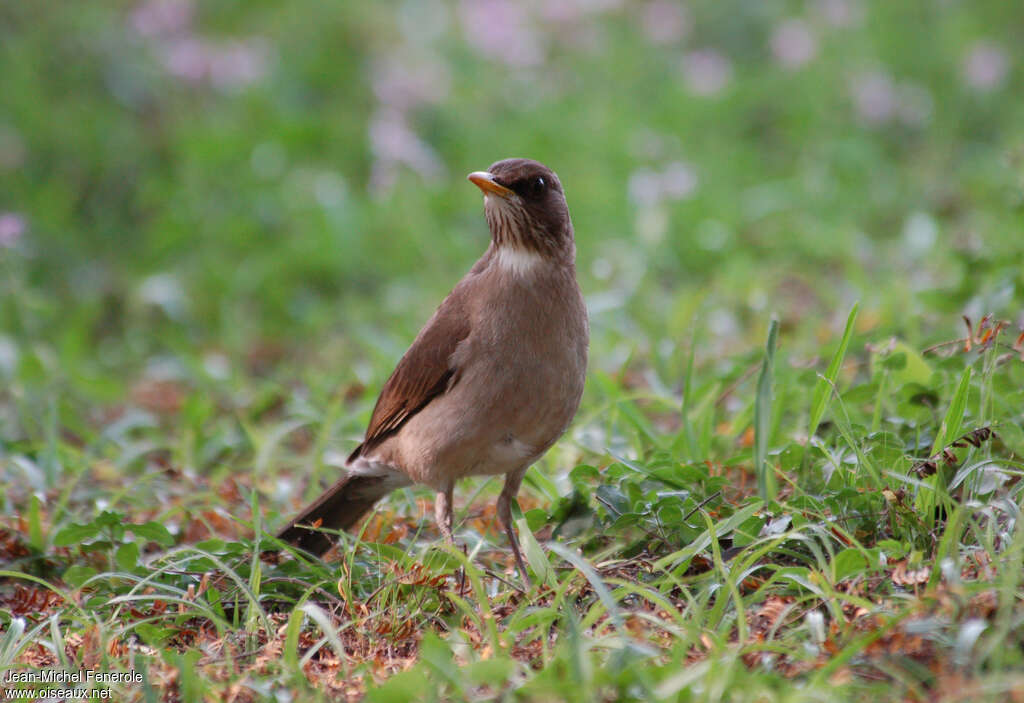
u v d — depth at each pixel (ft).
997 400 28.30
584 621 21.58
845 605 22.36
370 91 74.28
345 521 31.19
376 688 19.94
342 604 25.85
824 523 24.84
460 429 27.96
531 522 28.27
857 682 19.53
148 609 26.84
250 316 58.34
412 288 57.31
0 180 66.23
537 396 27.71
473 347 27.66
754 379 36.32
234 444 38.93
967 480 25.00
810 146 69.46
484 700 19.85
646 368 43.47
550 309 27.48
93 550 29.99
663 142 68.28
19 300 51.08
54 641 23.56
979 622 19.40
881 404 29.99
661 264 55.88
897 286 41.19
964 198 60.23
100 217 66.33
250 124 70.95
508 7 75.41
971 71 72.54
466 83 74.95
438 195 63.41
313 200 63.57
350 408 42.57
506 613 24.86
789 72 76.69
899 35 79.15
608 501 27.37
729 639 22.35
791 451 27.81
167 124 71.72
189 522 32.40
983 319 28.55
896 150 70.69
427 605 25.35
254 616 24.63
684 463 28.53
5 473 36.68
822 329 41.81
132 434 43.98
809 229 56.54
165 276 59.41
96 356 55.16
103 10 77.61
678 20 80.79
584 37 80.43
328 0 80.59
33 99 70.85
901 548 23.62
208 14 80.69
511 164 27.63
